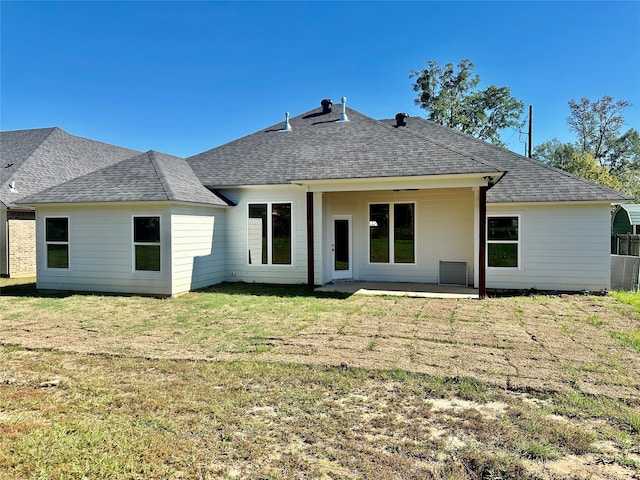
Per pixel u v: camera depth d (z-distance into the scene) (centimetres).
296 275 1311
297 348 635
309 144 1448
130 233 1157
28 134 2092
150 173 1233
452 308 947
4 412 415
